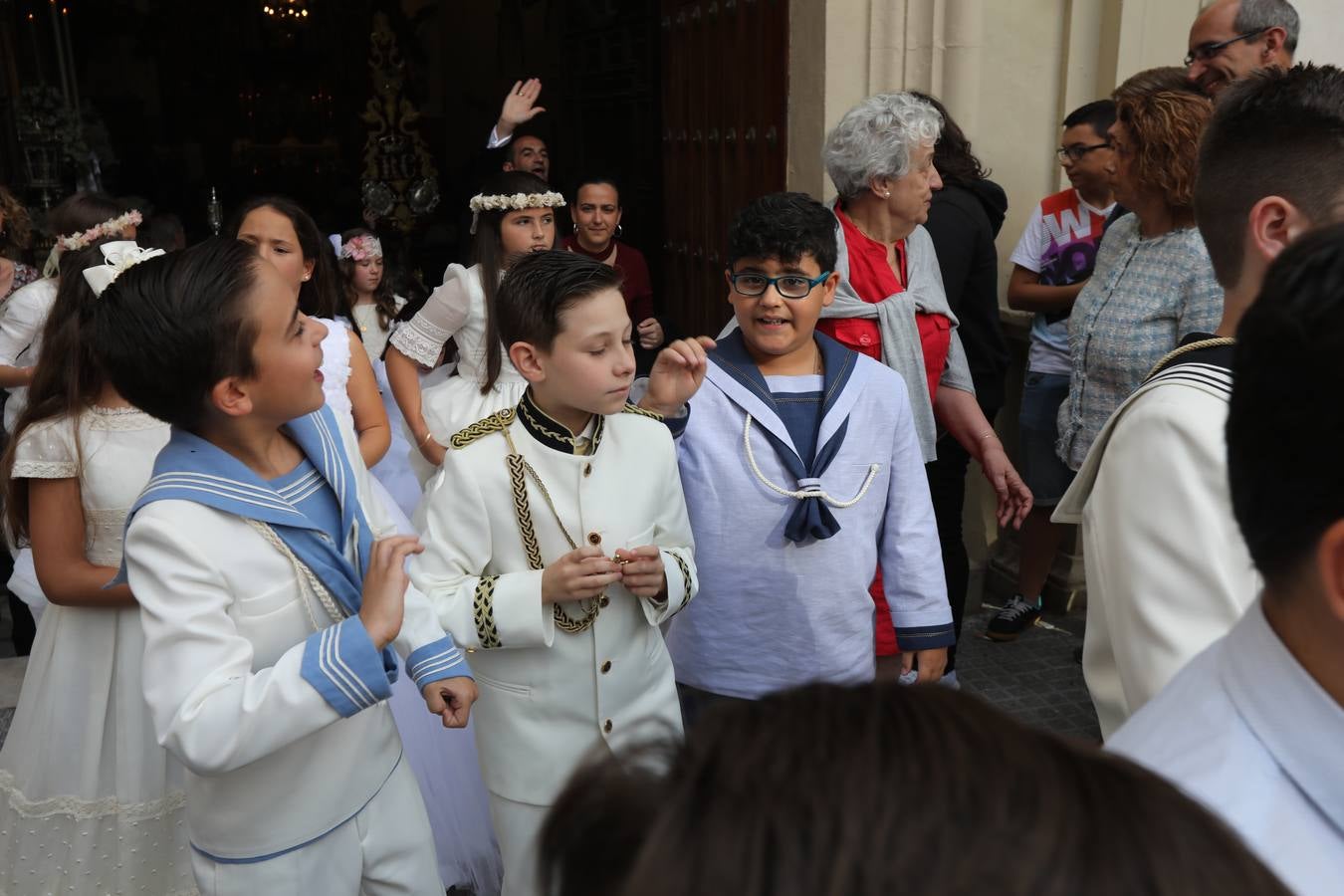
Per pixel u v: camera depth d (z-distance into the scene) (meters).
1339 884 0.70
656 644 2.06
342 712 1.48
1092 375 3.28
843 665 2.21
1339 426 0.66
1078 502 1.46
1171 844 0.43
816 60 3.96
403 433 3.58
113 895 2.23
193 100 10.86
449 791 2.66
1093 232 3.85
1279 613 0.75
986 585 4.46
